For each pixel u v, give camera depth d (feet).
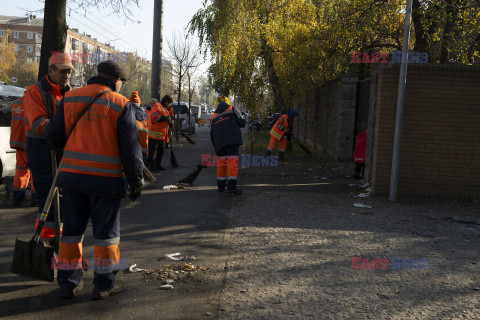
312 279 12.64
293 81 49.16
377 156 26.23
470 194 25.58
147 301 11.01
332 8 50.78
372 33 47.67
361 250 15.57
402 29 46.21
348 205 23.57
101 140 10.64
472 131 25.27
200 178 32.94
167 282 12.21
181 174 34.91
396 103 25.81
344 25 43.65
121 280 12.38
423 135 25.54
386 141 26.11
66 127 10.87
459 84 25.11
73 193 10.82
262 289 11.84
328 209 22.41
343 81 42.01
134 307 10.64
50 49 25.76
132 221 19.20
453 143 25.44
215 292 11.63
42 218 11.51
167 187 27.89
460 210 22.94
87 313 10.26
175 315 10.24
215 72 64.49
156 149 36.17
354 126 42.34
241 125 26.53
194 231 17.72
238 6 51.80
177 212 21.16
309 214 21.16
